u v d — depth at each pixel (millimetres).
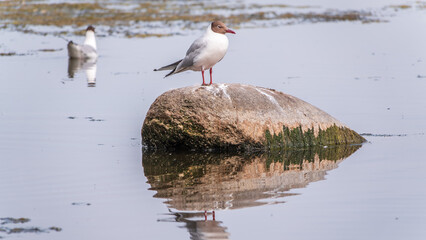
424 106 18484
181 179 12695
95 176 12852
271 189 11930
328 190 11766
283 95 15539
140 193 11727
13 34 35031
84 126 17094
